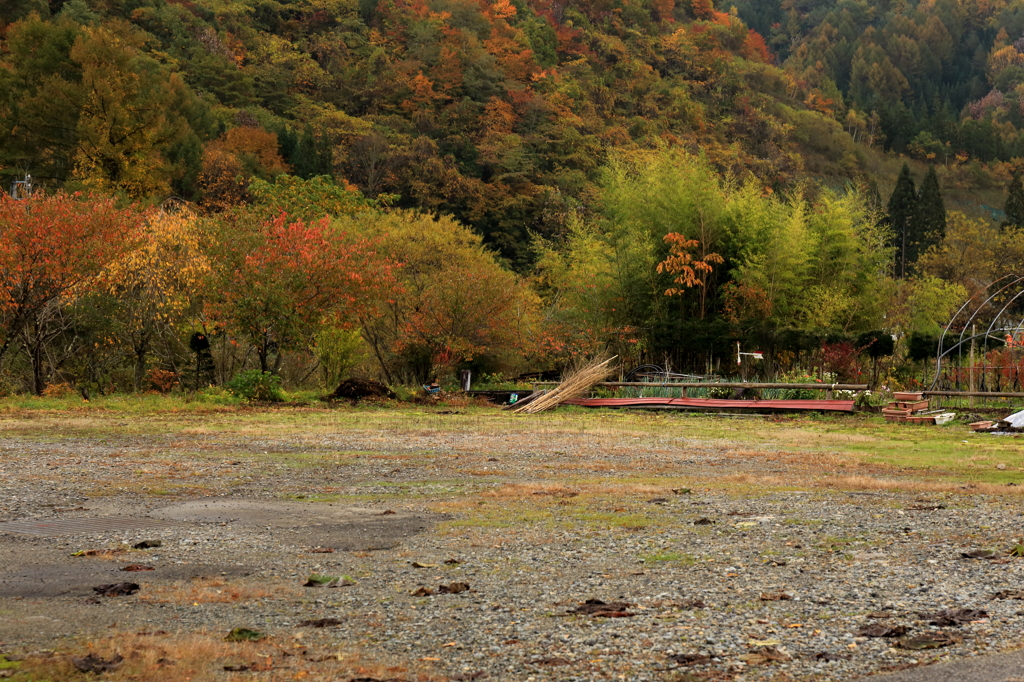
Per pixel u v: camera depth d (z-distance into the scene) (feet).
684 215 88.69
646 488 30.42
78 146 150.41
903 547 20.35
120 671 12.55
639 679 12.35
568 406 74.74
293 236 79.15
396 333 91.35
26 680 12.14
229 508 26.84
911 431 55.52
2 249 70.03
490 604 16.10
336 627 14.82
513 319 91.81
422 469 36.81
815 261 92.43
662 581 17.60
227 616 15.46
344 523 24.30
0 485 31.30
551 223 254.88
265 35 414.41
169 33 344.28
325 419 61.98
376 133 317.42
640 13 537.24
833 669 12.67
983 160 535.60
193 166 185.37
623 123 407.03
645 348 87.66
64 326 85.40
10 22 239.50
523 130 354.95
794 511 25.43
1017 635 13.98
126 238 78.59
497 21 458.09
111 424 55.98
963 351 75.72
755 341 81.82
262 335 79.30
